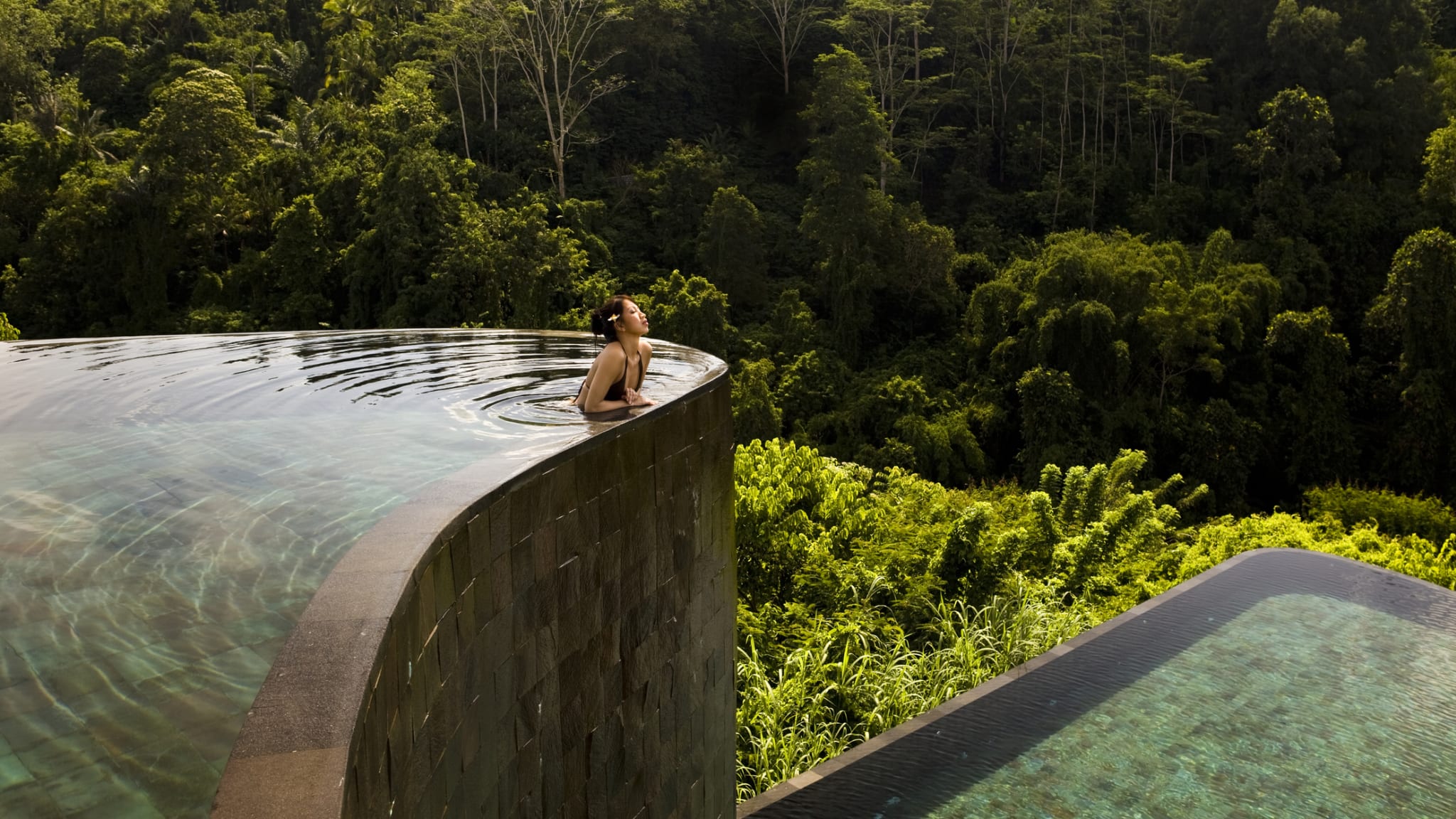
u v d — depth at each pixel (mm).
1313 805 4441
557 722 2686
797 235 40375
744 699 6250
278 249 35031
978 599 8398
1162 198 38281
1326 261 35625
